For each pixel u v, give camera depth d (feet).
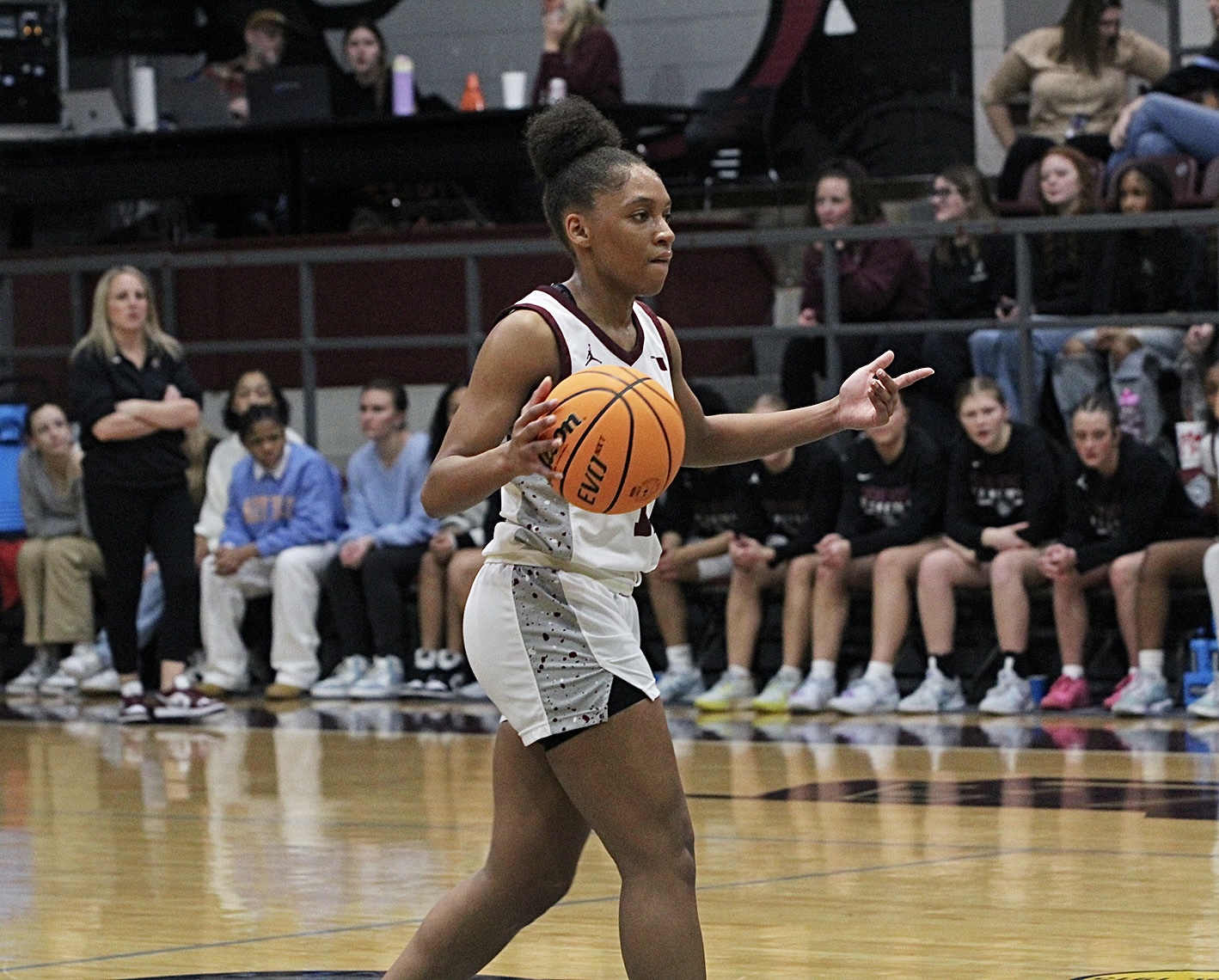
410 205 53.78
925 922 20.22
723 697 40.88
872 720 38.81
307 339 48.44
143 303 38.32
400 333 49.55
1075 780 29.94
